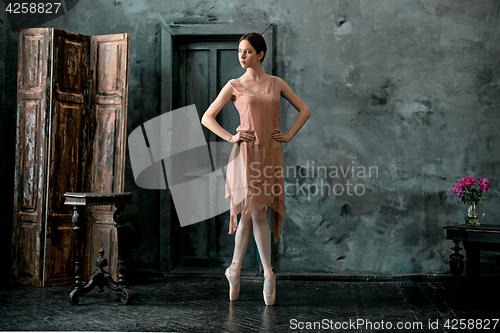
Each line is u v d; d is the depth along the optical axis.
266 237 3.17
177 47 4.22
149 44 4.15
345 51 4.02
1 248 4.16
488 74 3.95
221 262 4.24
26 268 3.71
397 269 3.98
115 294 3.40
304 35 4.03
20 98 3.79
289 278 3.96
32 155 3.73
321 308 3.06
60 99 3.72
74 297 3.09
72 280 3.80
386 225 4.00
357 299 3.30
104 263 3.22
